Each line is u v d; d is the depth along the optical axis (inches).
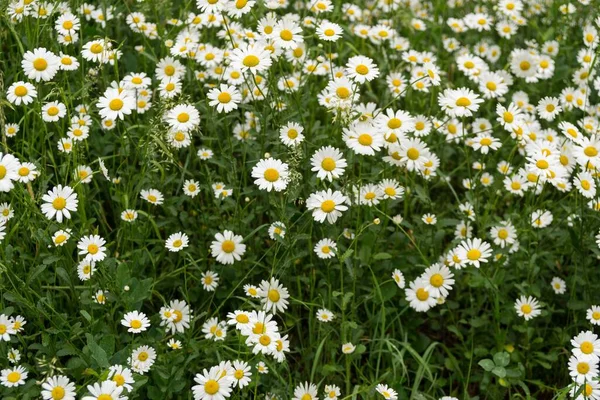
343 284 75.7
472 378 74.7
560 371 75.8
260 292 71.9
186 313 71.2
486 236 77.6
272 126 78.7
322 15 91.3
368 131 72.2
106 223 76.7
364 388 69.5
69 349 68.0
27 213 71.0
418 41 92.9
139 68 84.9
